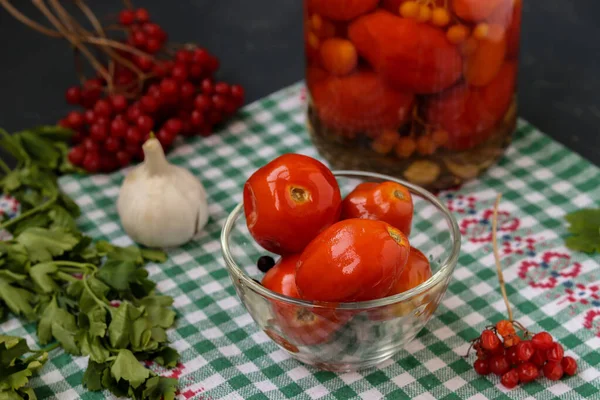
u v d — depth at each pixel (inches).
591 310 30.7
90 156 35.7
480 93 32.2
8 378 28.4
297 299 27.0
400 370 29.4
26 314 30.8
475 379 29.1
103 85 38.5
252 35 42.8
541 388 28.8
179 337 30.6
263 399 28.9
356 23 31.1
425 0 30.4
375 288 26.8
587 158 36.4
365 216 28.6
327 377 29.4
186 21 43.5
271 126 38.0
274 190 27.6
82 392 29.2
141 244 33.5
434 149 33.0
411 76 31.4
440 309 31.0
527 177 35.3
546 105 38.5
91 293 30.2
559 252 32.5
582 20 42.2
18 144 35.5
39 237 31.7
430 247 30.3
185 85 36.7
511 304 31.0
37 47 42.2
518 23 32.4
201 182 35.7
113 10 44.0
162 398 28.7
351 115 32.7
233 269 28.0
